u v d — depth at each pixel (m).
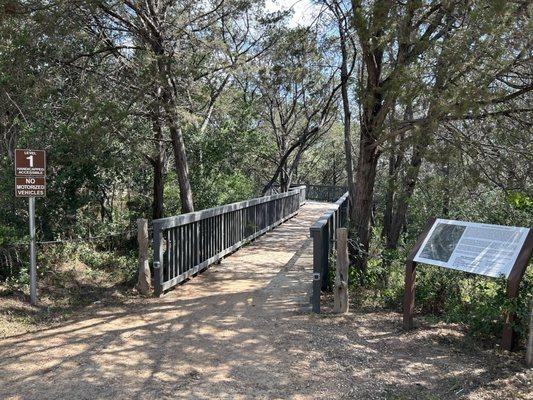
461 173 7.34
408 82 6.28
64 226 10.55
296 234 13.98
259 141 17.50
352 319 6.13
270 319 6.16
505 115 6.77
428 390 4.21
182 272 8.00
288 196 17.86
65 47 9.02
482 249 5.16
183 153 11.95
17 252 8.40
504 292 5.33
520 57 6.17
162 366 4.71
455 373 4.52
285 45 10.66
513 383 4.29
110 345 5.27
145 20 9.38
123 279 8.45
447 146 6.65
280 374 4.54
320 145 39.72
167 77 9.20
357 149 24.22
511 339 4.97
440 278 6.46
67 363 4.77
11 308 6.47
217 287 7.86
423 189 8.29
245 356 4.96
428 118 6.38
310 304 6.82
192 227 8.39
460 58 6.00
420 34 7.31
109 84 9.61
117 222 13.35
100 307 6.80
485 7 5.77
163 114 9.91
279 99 25.59
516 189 6.97
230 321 6.09
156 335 5.60
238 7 12.82
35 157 6.82
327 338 5.45
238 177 17.81
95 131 8.43
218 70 11.77
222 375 4.52
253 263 9.77
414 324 5.91
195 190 15.23
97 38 9.65
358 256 8.40
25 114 9.34
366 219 8.55
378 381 4.39
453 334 5.55
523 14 6.02
